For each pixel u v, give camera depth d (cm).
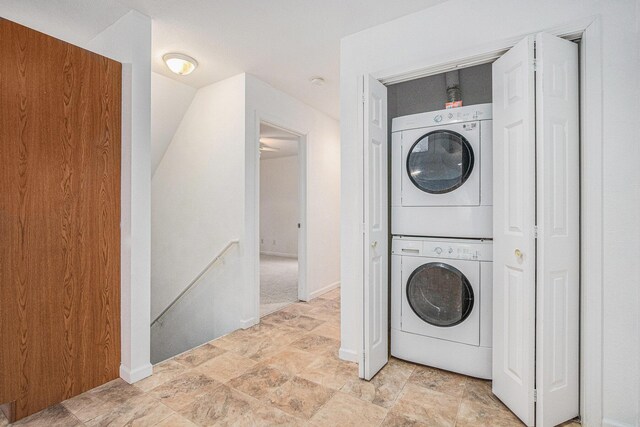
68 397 177
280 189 771
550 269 152
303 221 378
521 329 159
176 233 346
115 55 208
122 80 201
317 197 396
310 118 380
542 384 150
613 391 148
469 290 195
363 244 193
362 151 193
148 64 206
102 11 197
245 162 290
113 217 197
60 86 174
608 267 148
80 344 182
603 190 149
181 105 328
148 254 204
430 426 155
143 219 202
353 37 225
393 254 224
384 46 212
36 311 166
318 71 289
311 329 285
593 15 151
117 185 199
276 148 643
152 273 370
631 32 144
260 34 228
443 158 210
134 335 196
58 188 173
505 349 171
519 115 160
